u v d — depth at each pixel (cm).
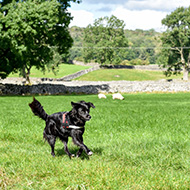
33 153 707
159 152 699
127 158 657
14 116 1436
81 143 642
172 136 920
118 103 2677
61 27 4009
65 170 561
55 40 4112
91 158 675
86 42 11875
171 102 2847
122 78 9462
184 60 7931
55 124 679
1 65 3850
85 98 3447
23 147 787
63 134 670
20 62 3947
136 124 1194
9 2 3581
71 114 646
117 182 489
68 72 9938
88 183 482
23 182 500
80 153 686
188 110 1878
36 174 543
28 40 3394
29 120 1293
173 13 7725
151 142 818
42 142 873
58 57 7831
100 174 526
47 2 3372
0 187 477
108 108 2011
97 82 7019
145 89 5091
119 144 805
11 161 625
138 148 751
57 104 2327
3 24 3359
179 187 463
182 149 739
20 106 2069
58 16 3838
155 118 1406
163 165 599
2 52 3806
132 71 10812
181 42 7800
